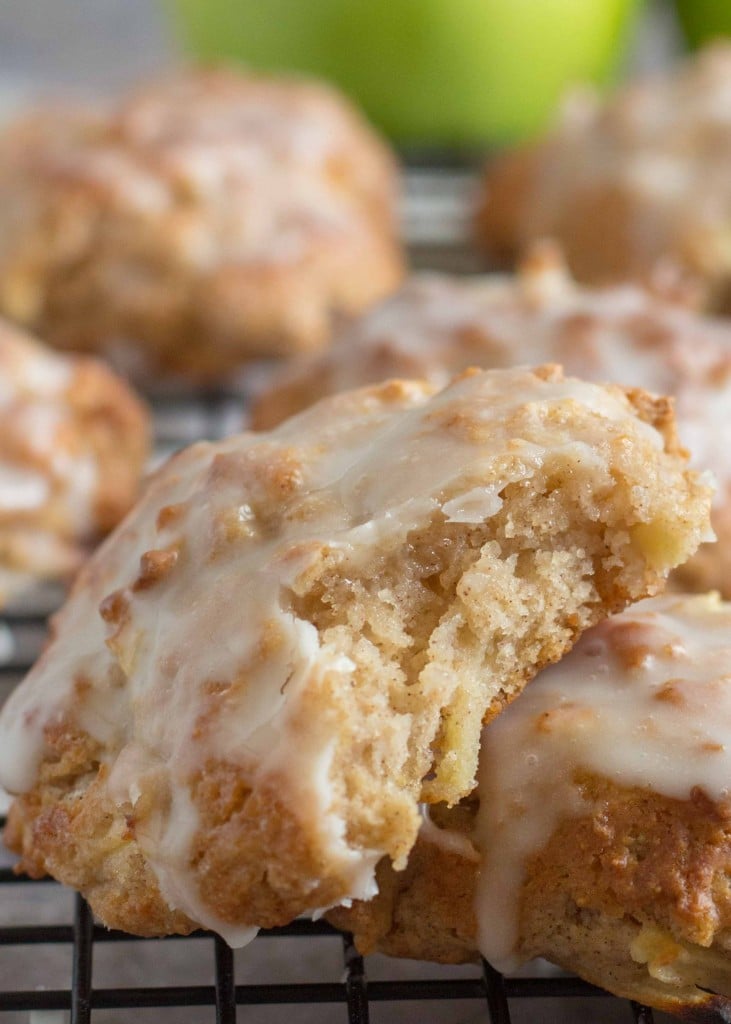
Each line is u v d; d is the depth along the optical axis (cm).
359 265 45
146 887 32
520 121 53
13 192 45
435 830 33
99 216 44
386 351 39
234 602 32
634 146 47
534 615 33
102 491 41
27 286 44
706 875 32
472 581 32
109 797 32
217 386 45
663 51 58
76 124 47
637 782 32
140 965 35
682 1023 33
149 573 33
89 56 59
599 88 53
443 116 53
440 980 33
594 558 33
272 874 31
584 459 32
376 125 53
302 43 52
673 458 33
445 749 32
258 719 31
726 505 37
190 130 46
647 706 33
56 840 33
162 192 45
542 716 33
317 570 32
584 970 33
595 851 32
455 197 52
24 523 40
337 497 33
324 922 33
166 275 44
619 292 41
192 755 31
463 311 40
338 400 34
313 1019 34
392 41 52
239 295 44
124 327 44
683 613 34
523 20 51
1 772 33
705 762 32
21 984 34
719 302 46
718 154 46
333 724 31
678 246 45
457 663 32
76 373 42
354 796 31
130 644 33
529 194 48
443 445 32
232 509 33
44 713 33
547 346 39
